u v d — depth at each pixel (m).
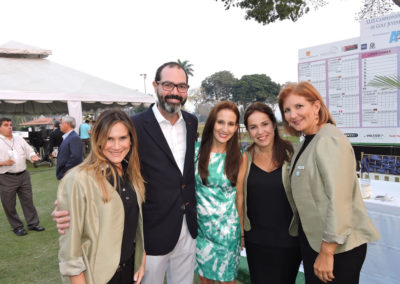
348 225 1.28
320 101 1.49
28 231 4.26
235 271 1.94
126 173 1.47
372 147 2.88
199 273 1.98
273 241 1.73
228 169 1.85
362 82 2.88
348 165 1.31
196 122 2.01
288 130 1.70
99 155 1.33
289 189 1.67
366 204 2.18
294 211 1.66
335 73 3.08
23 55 9.22
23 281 2.84
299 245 1.71
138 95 8.85
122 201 1.37
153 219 1.76
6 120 3.96
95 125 1.36
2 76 7.43
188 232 1.92
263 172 1.76
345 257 1.36
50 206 5.59
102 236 1.28
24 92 6.81
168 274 2.02
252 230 1.81
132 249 1.47
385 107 2.76
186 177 1.86
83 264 1.23
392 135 2.74
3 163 3.92
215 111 1.83
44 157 11.02
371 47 2.79
